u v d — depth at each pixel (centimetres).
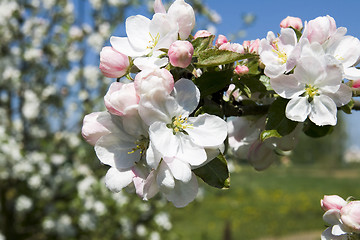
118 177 23
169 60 23
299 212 313
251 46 28
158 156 22
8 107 128
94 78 132
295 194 394
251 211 311
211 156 23
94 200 121
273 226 274
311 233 262
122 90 22
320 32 25
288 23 29
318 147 680
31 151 129
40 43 132
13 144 116
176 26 24
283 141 30
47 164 120
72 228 119
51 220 118
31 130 129
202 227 254
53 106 134
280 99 25
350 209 24
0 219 124
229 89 30
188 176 22
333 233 25
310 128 32
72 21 138
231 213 300
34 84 131
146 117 22
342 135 658
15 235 122
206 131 23
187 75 24
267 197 376
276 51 26
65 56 132
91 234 125
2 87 125
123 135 24
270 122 25
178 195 23
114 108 23
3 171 114
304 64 24
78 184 120
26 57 124
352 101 27
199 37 25
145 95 22
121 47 25
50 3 134
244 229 266
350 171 701
